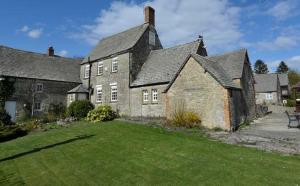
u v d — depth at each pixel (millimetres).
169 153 11539
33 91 30641
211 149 11906
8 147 15586
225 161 10078
